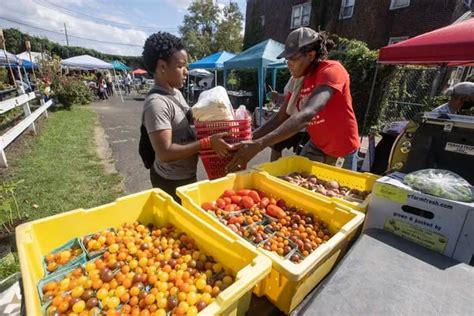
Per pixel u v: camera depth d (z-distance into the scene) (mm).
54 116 9055
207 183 1474
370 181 1749
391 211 1202
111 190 3555
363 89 7977
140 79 29000
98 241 1122
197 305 828
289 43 1814
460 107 3385
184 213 1189
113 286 928
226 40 29422
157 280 957
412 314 734
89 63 16188
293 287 905
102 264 1027
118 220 1283
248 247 934
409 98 8047
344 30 11164
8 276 1728
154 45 1454
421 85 7875
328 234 1315
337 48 8859
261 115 7836
